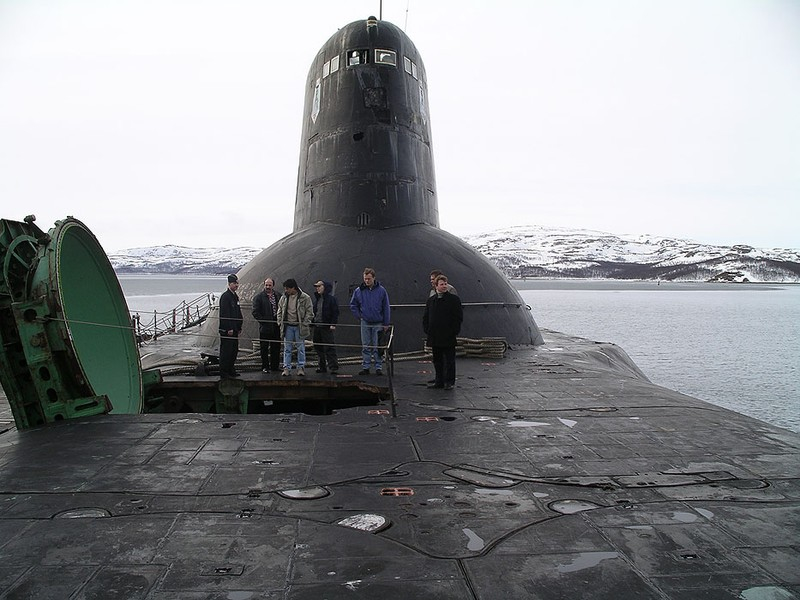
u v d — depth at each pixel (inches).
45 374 316.5
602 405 354.9
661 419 319.6
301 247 604.1
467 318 580.4
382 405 358.0
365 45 636.7
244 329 583.8
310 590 145.4
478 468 238.1
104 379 381.4
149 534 177.0
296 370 493.7
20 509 196.9
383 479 225.5
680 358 1375.5
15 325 318.3
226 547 168.2
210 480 224.1
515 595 143.1
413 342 553.6
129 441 277.7
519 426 305.3
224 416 327.6
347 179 625.3
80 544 170.4
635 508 195.6
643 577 150.9
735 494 207.9
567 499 204.2
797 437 283.3
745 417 323.6
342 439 281.6
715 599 141.1
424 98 680.4
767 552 164.4
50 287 314.5
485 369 491.8
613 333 1927.9
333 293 560.4
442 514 191.3
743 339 1779.0
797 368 1213.7
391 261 579.2
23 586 147.5
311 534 176.9
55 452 260.5
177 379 462.3
